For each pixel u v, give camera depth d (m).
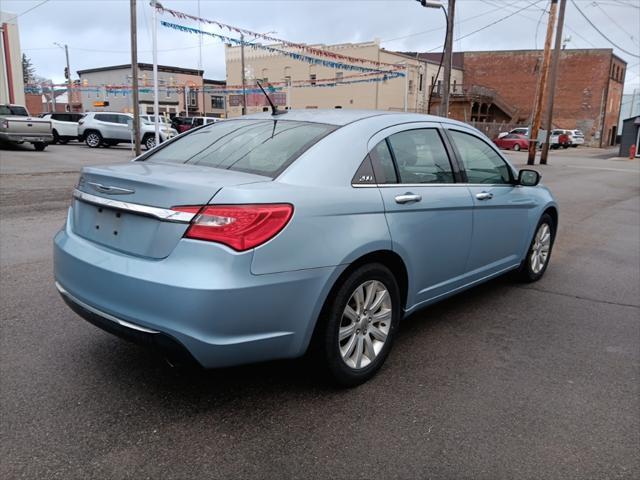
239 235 2.58
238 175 2.94
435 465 2.55
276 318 2.74
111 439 2.67
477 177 4.34
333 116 3.63
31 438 2.66
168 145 3.97
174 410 2.95
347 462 2.55
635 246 7.75
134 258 2.75
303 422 2.88
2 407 2.92
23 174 13.47
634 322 4.55
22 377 3.25
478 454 2.65
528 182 4.75
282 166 3.00
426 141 3.88
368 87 43.09
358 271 3.10
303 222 2.78
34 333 3.88
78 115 28.30
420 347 3.91
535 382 3.42
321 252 2.86
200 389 3.19
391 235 3.28
